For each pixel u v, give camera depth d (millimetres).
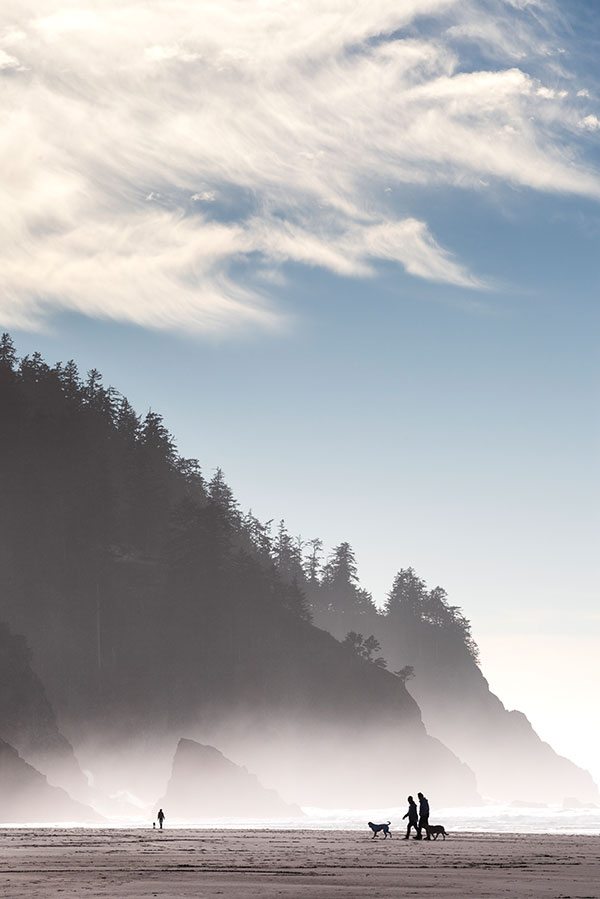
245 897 30859
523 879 38844
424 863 47500
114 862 46781
